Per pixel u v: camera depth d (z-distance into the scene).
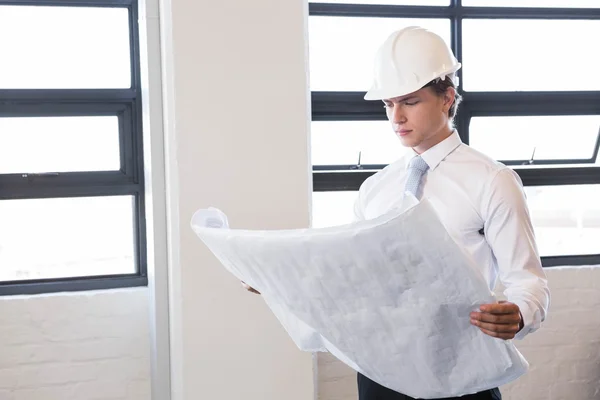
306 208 3.04
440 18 3.76
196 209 2.95
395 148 3.79
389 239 1.33
